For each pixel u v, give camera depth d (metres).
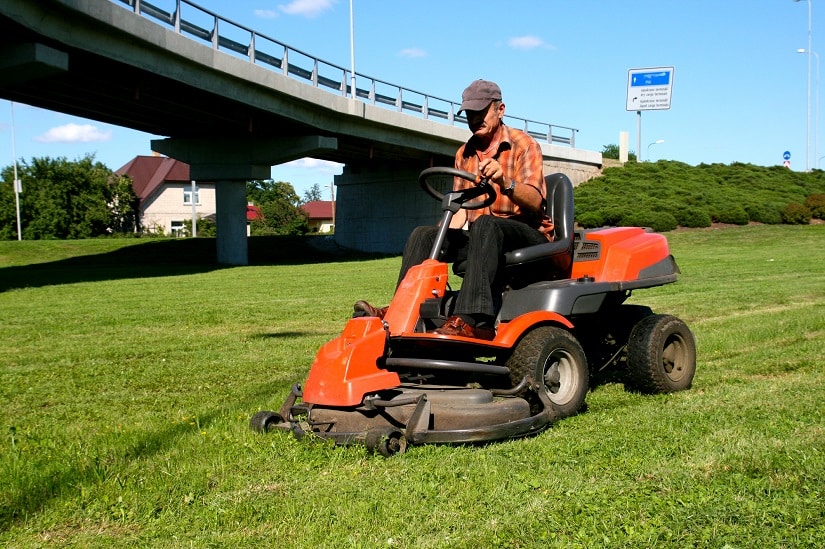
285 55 31.17
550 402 5.11
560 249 5.61
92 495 3.98
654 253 6.29
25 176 63.91
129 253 36.88
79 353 9.30
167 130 33.62
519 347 5.21
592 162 55.09
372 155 39.25
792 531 3.26
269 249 43.62
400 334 4.83
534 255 5.39
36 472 4.36
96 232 66.38
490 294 5.02
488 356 5.43
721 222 42.41
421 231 5.46
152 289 19.50
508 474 4.10
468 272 5.04
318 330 11.34
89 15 20.61
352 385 4.60
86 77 23.30
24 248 36.72
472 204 5.23
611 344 6.61
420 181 5.45
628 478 4.00
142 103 27.33
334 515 3.60
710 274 20.00
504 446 4.65
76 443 5.02
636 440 4.67
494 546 3.23
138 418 5.80
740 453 4.32
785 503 3.55
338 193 50.00
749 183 52.16
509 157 5.61
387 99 38.47
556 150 49.12
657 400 5.93
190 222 73.75
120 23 21.89
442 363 4.74
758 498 3.63
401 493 3.84
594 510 3.54
